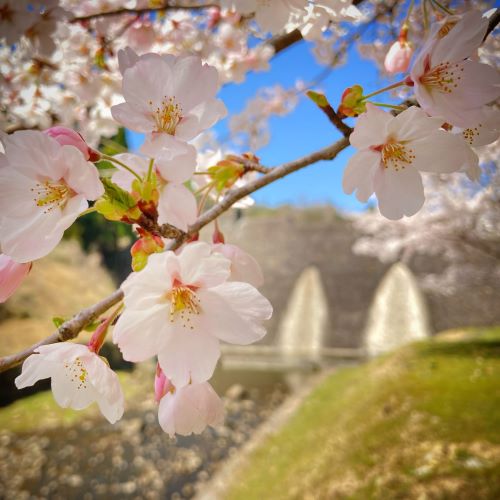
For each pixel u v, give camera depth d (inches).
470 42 4.6
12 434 63.5
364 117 4.6
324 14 6.4
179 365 4.4
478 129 5.0
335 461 39.6
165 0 11.3
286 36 10.6
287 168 5.9
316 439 50.6
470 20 4.5
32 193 4.2
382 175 4.9
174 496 50.3
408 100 5.6
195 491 51.2
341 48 13.2
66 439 63.7
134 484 52.7
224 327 4.5
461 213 66.1
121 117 4.3
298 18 6.5
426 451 34.6
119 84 12.9
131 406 77.7
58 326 5.0
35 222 4.2
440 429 38.5
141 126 4.4
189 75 4.5
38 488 50.7
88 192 4.2
